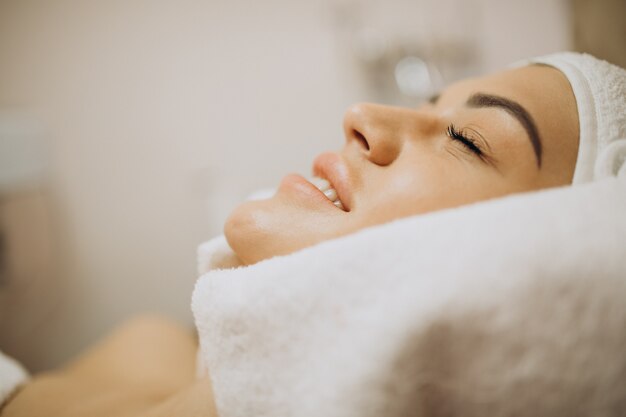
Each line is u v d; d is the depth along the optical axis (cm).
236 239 41
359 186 41
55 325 117
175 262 124
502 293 27
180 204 121
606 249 28
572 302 27
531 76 43
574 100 41
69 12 110
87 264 119
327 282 31
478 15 112
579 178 38
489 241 28
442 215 31
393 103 116
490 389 28
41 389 62
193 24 114
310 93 119
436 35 114
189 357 81
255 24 116
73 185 116
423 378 27
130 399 61
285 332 32
